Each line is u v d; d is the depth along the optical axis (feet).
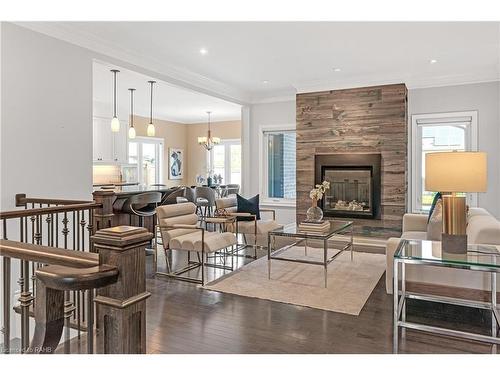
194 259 16.28
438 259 8.15
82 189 12.82
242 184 24.34
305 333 8.65
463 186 8.26
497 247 9.26
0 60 10.44
